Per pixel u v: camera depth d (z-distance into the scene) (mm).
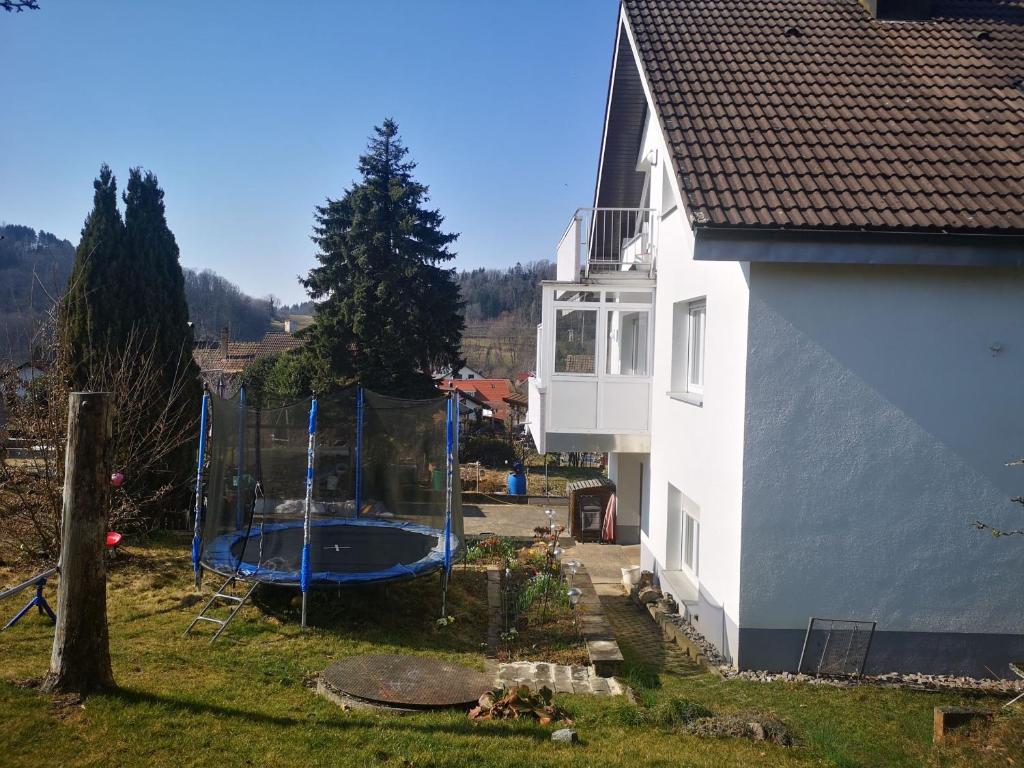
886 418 8414
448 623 9672
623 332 16984
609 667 8258
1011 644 8492
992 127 9547
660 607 11273
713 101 10047
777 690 7922
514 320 76562
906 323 8367
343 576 9398
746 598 8484
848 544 8469
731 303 8961
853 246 7992
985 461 8438
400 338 28375
